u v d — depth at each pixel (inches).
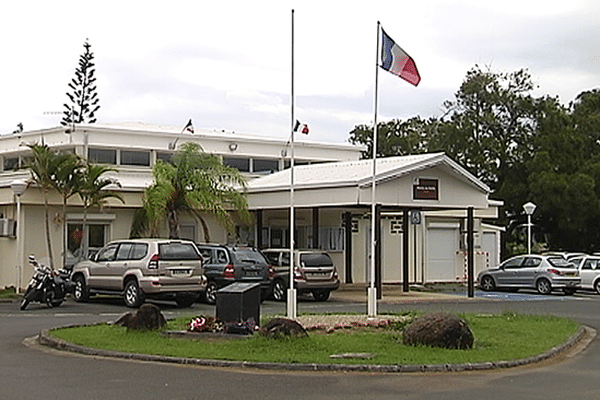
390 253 1547.7
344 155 1728.6
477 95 2242.9
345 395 431.5
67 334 653.3
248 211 1289.4
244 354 546.3
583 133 2101.4
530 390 454.6
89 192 1117.1
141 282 936.9
